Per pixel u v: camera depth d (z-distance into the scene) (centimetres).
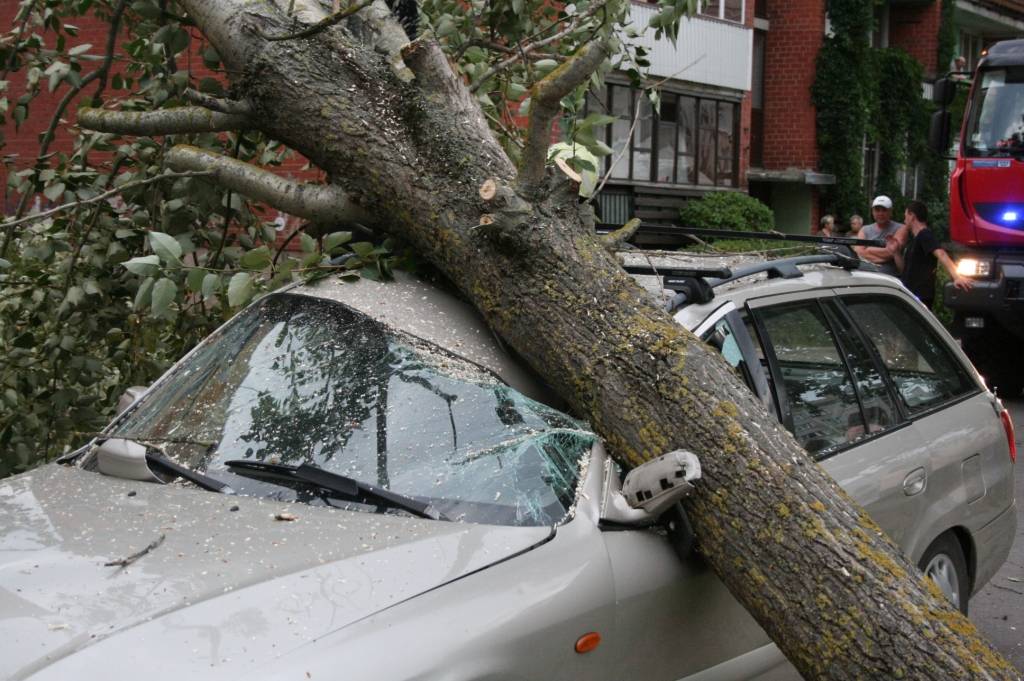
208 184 528
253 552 298
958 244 1360
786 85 2558
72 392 558
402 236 429
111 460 362
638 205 2178
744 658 377
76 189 568
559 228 389
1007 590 656
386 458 342
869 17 2547
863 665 322
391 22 457
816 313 459
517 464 335
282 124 445
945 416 501
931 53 2947
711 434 354
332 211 446
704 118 2297
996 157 1320
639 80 642
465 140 412
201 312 571
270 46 442
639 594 330
